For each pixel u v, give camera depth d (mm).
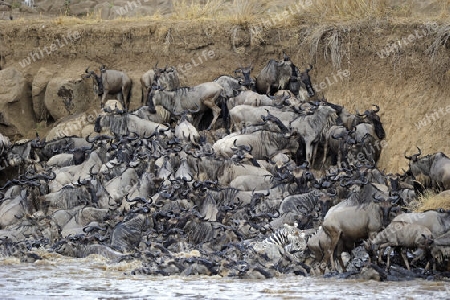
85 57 129500
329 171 94125
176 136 103875
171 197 86188
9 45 133000
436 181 87875
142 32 125750
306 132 100750
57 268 74938
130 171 96500
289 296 59500
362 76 109312
